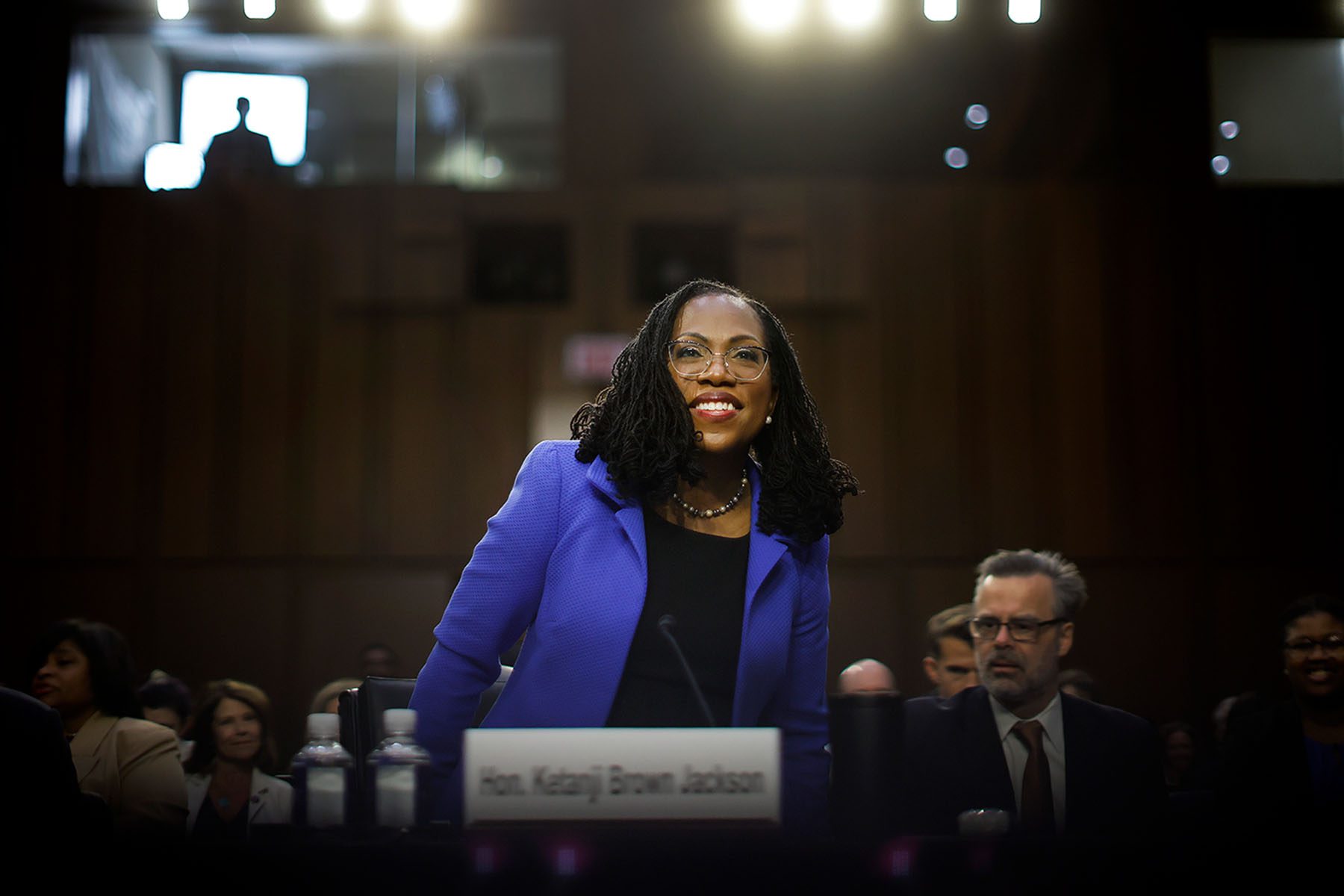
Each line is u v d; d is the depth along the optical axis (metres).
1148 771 2.04
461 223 5.88
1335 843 1.03
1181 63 6.04
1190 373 5.75
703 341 1.59
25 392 5.68
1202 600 5.59
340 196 5.88
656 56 6.18
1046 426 5.74
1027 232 5.88
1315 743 2.40
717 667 1.49
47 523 5.60
